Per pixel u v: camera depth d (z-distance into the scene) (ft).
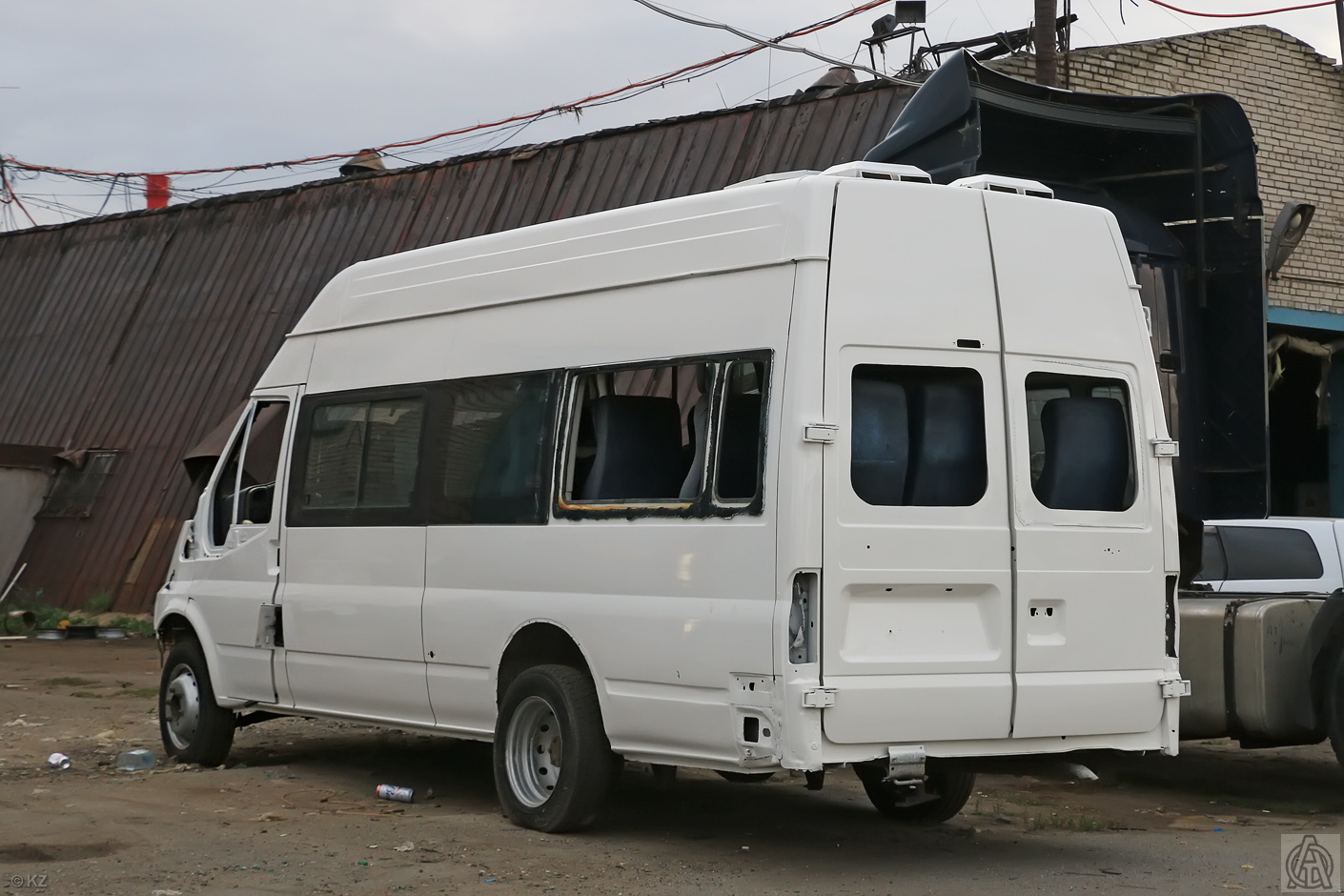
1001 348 22.06
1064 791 30.45
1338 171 59.67
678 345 22.66
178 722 32.53
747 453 21.45
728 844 23.68
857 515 20.56
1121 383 23.29
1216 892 20.56
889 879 21.20
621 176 64.13
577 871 21.27
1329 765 34.24
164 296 85.05
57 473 81.56
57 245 95.30
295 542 29.60
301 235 79.41
